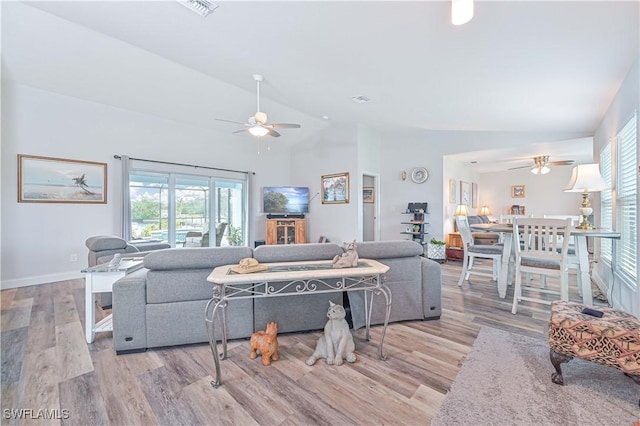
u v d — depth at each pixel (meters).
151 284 2.06
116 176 4.73
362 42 2.26
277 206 6.57
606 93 2.83
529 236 2.93
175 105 4.91
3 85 3.79
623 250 2.63
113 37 2.97
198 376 1.75
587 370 1.78
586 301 2.73
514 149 5.36
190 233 5.47
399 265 2.56
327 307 2.39
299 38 2.34
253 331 2.24
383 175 6.50
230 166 6.31
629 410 1.43
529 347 2.09
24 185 3.94
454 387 1.63
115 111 4.74
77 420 1.39
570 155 5.95
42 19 2.91
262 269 1.91
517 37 1.90
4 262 3.80
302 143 7.04
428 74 2.68
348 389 1.63
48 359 1.95
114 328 2.01
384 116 4.78
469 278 4.20
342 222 6.11
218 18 2.18
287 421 1.39
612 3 1.51
